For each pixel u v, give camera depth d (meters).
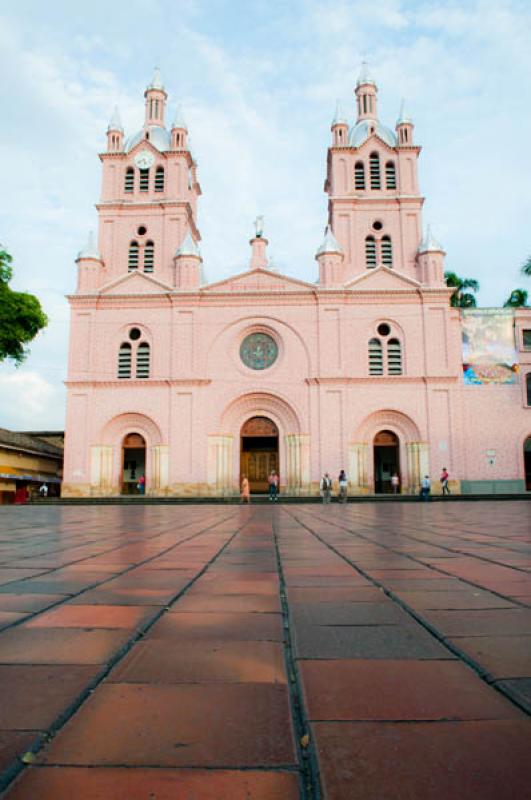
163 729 2.35
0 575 6.48
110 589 5.56
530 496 35.31
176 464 37.94
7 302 30.09
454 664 3.17
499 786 1.91
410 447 38.12
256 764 2.08
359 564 7.34
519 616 4.30
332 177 42.69
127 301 39.78
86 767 2.06
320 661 3.22
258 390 38.72
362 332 39.16
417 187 41.97
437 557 8.01
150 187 42.69
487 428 38.53
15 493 41.19
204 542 10.66
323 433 37.94
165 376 38.97
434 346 38.72
